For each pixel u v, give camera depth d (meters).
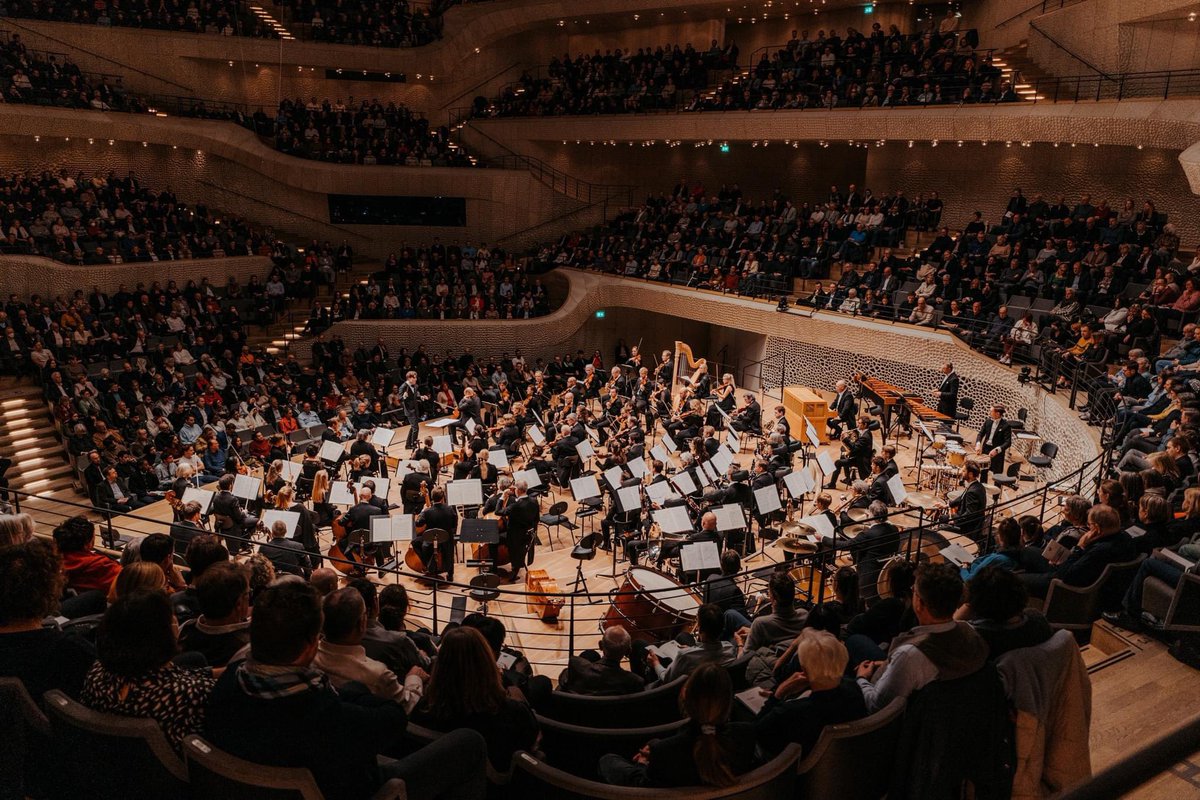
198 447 19.72
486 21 33.78
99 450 19.06
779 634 6.74
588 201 35.56
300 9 33.53
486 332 29.86
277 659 3.22
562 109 33.47
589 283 31.06
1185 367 14.48
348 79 35.25
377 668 4.12
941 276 22.03
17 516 5.16
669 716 6.19
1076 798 1.72
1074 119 20.17
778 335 25.38
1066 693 3.94
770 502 12.17
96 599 6.20
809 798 3.78
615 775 4.45
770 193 32.41
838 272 25.78
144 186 31.09
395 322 29.28
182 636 4.73
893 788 3.90
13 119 25.98
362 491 13.95
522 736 4.21
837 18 30.36
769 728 4.06
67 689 3.86
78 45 30.19
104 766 3.30
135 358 23.25
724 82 30.31
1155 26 20.39
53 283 24.19
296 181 32.19
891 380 23.19
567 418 19.34
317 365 27.38
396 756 4.23
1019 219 21.86
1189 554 6.25
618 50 33.78
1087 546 6.56
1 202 24.98
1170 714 5.02
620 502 13.36
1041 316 19.34
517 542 13.86
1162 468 8.93
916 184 27.39
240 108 33.50
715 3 29.66
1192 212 21.00
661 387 23.78
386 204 33.94
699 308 27.75
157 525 16.75
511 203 34.25
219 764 3.02
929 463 18.30
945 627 3.83
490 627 6.24
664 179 34.91
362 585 6.00
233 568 4.52
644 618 10.56
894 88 24.62
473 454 17.88
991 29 26.64
